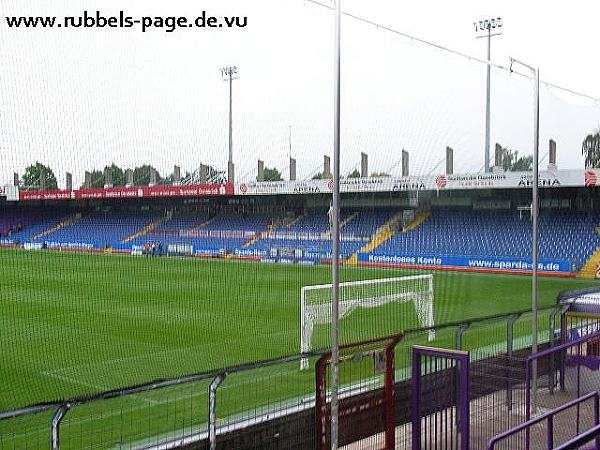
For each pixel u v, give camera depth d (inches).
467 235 1300.4
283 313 698.8
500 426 313.0
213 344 547.5
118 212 1227.9
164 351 522.6
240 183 1019.3
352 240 1350.9
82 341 557.6
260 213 1482.5
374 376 333.1
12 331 597.9
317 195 1440.7
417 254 1253.7
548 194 1318.9
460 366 262.7
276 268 1179.9
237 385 398.9
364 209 1455.5
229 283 955.3
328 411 267.7
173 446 258.1
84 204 1154.7
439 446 289.3
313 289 515.5
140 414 344.8
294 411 295.6
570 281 1041.5
